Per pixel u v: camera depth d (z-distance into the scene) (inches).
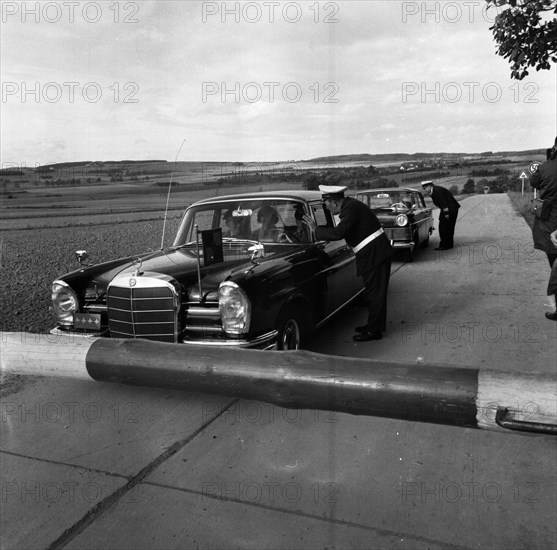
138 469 108.7
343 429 122.6
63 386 152.9
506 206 813.9
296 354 44.2
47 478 106.3
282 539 85.8
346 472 105.0
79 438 122.2
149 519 92.4
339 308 193.6
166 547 85.3
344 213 178.2
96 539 87.9
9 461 113.0
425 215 403.5
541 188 194.7
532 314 215.8
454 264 342.0
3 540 88.3
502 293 256.2
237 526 89.5
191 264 151.2
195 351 46.5
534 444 113.3
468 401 37.9
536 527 86.8
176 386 46.3
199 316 136.9
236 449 115.5
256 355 44.7
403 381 39.6
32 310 210.8
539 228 198.4
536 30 204.2
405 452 111.8
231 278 134.7
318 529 88.0
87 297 151.2
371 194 411.8
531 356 165.6
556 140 197.9
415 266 342.3
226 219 183.8
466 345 178.7
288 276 151.5
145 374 46.9
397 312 227.9
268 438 119.8
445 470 104.8
